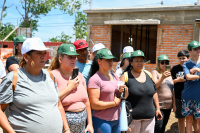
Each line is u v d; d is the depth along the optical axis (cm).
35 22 2953
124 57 427
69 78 254
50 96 205
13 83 189
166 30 755
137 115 309
